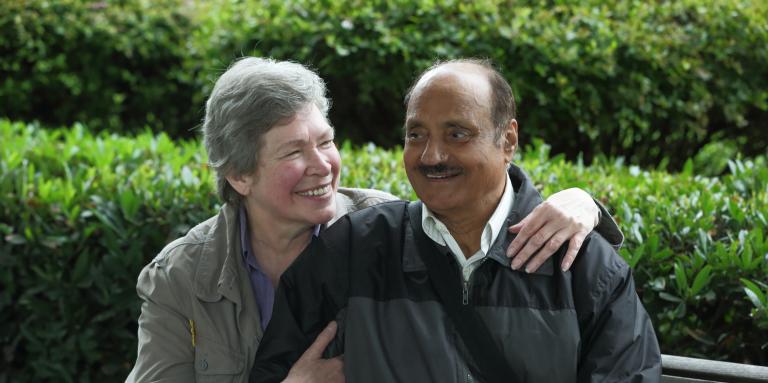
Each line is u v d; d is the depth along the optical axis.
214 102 2.57
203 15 8.55
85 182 3.88
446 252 2.37
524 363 2.26
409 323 2.33
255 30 6.36
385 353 2.33
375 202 2.89
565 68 5.79
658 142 6.42
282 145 2.50
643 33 5.87
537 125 6.01
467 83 2.27
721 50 5.95
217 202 3.67
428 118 2.28
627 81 5.86
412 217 2.46
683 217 3.23
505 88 2.33
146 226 3.67
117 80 8.61
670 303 3.07
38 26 8.16
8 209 3.74
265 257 2.75
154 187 3.81
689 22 6.14
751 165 3.97
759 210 3.27
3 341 3.88
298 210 2.56
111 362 3.88
